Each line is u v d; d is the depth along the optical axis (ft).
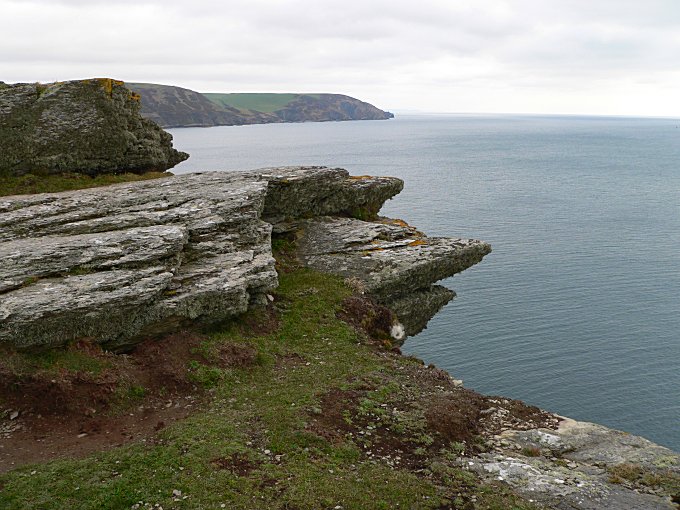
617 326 209.97
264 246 94.94
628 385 172.45
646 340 199.31
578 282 254.27
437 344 194.70
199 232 88.38
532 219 381.19
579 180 606.96
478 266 274.16
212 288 78.33
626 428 153.89
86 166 123.85
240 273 83.30
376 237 115.96
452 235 329.52
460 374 176.45
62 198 93.35
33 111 117.70
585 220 382.63
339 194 127.13
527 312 220.64
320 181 120.98
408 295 109.40
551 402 163.73
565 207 430.20
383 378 74.64
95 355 67.56
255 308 88.48
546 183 574.97
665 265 280.31
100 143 124.26
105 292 68.80
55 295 65.92
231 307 81.05
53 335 65.36
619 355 188.96
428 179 591.37
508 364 182.50
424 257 107.65
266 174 117.29
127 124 129.90
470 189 519.60
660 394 168.25
